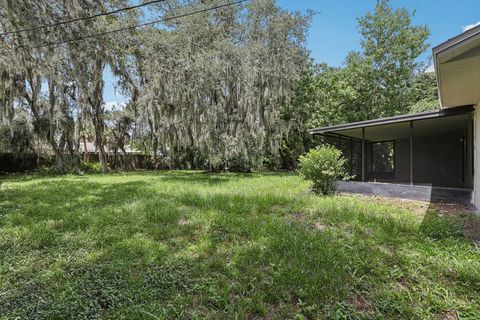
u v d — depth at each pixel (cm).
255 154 1429
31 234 385
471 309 213
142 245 349
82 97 1423
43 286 247
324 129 905
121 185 944
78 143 1517
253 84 1311
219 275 267
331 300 226
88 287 242
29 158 1600
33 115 1387
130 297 227
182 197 657
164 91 1297
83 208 559
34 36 791
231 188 844
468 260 294
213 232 398
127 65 1551
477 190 576
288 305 221
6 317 199
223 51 1262
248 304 218
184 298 227
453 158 1048
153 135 1712
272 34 1425
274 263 289
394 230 399
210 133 1311
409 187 718
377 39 1625
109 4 1066
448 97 558
